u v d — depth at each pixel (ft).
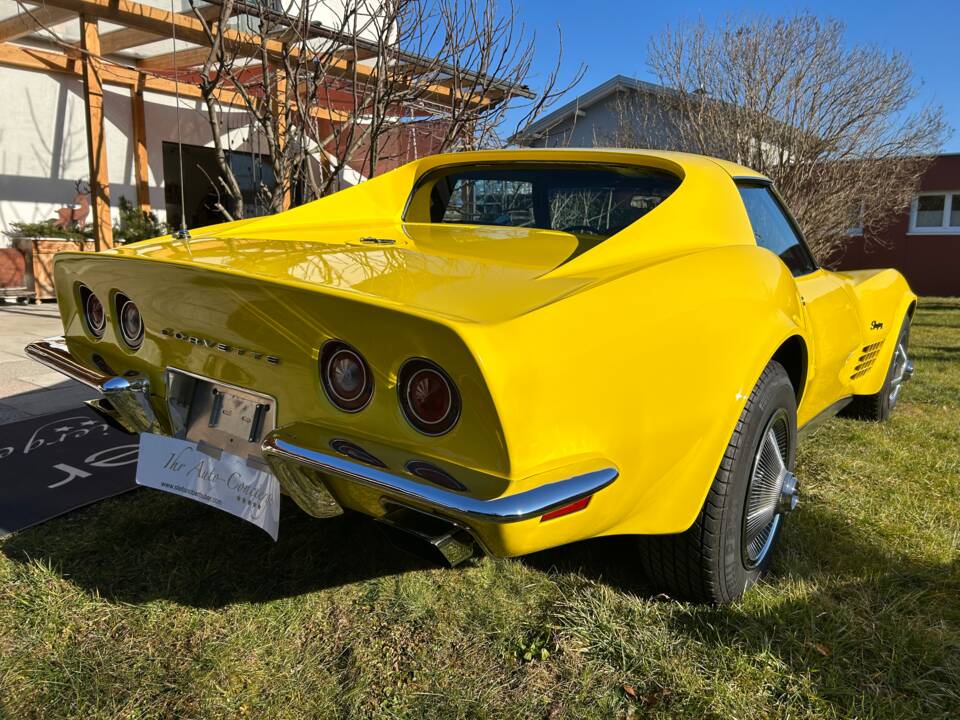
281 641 6.59
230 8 14.62
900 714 5.80
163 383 6.93
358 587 7.52
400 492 4.95
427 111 19.81
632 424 5.74
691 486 6.49
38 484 9.68
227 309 5.92
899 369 14.43
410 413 5.12
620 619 7.03
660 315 6.05
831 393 10.75
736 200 8.43
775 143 34.88
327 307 5.18
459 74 17.08
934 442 12.94
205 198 34.01
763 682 6.15
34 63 27.12
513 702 5.90
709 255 7.11
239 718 5.64
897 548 8.67
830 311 9.71
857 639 6.73
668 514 6.44
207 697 5.83
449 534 5.37
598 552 8.43
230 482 6.32
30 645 6.39
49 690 5.85
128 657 6.29
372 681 6.10
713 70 35.40
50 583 7.34
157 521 8.79
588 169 8.70
